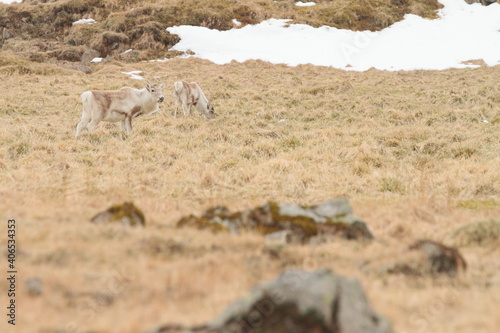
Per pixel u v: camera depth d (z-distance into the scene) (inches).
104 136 2721.5
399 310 783.7
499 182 1996.8
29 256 939.3
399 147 2640.3
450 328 725.3
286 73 4901.6
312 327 602.5
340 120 3341.5
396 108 3558.1
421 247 1013.2
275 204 1275.8
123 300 789.9
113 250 989.8
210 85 4281.5
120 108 2755.9
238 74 4798.2
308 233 1164.5
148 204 1520.7
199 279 872.9
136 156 2373.3
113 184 1895.9
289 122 3267.7
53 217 1242.6
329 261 1022.4
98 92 2691.9
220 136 2760.8
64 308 757.9
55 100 3678.6
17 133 2687.0
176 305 774.5
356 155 2409.0
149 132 2834.6
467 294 855.7
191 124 3036.4
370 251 1077.8
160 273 884.0
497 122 3171.8
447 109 3417.8
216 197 1800.0
